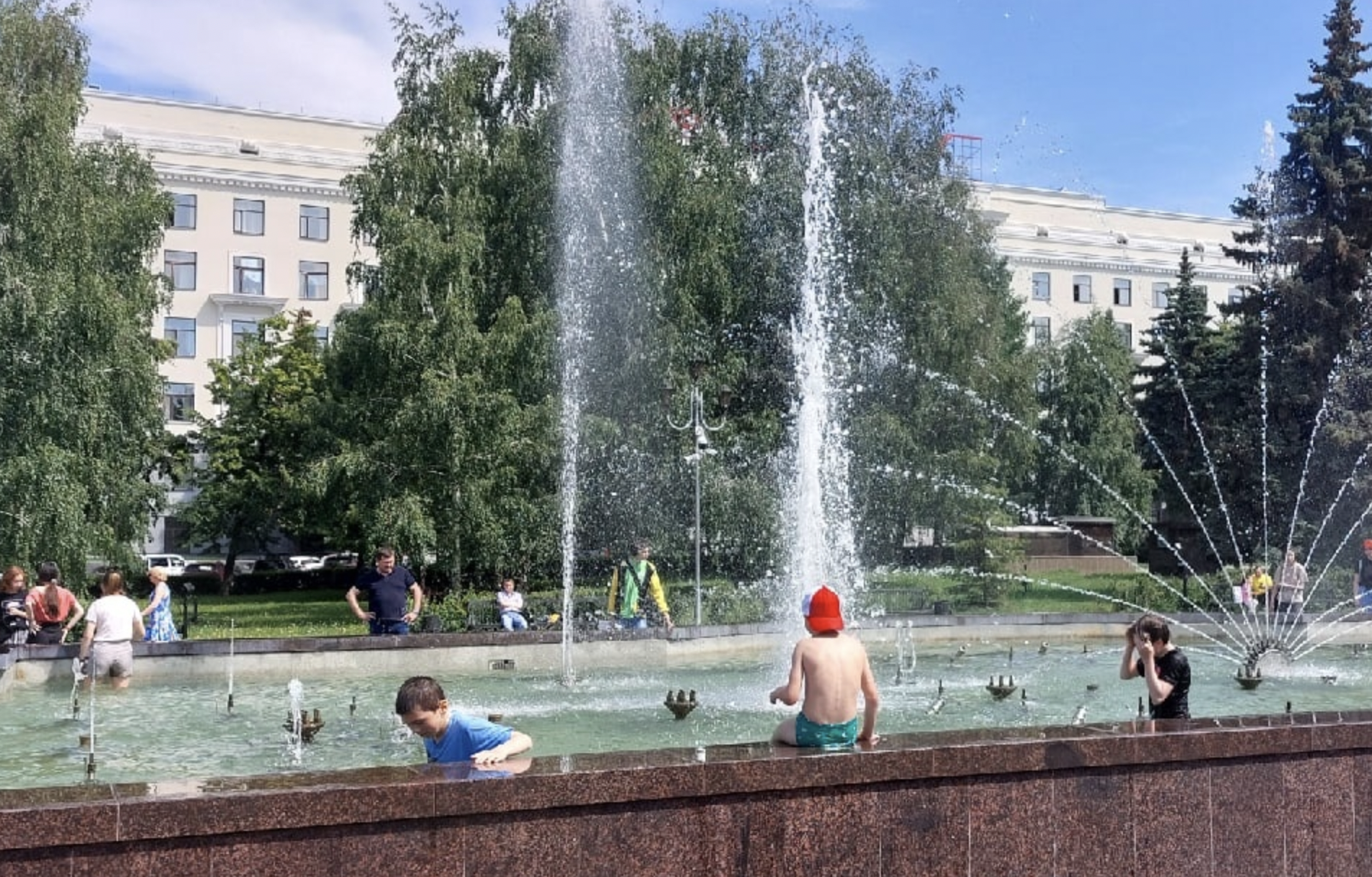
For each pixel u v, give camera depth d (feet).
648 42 104.94
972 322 105.91
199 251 188.75
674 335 96.84
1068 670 54.65
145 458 91.35
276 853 15.52
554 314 92.48
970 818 19.06
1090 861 19.69
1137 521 150.92
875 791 18.52
